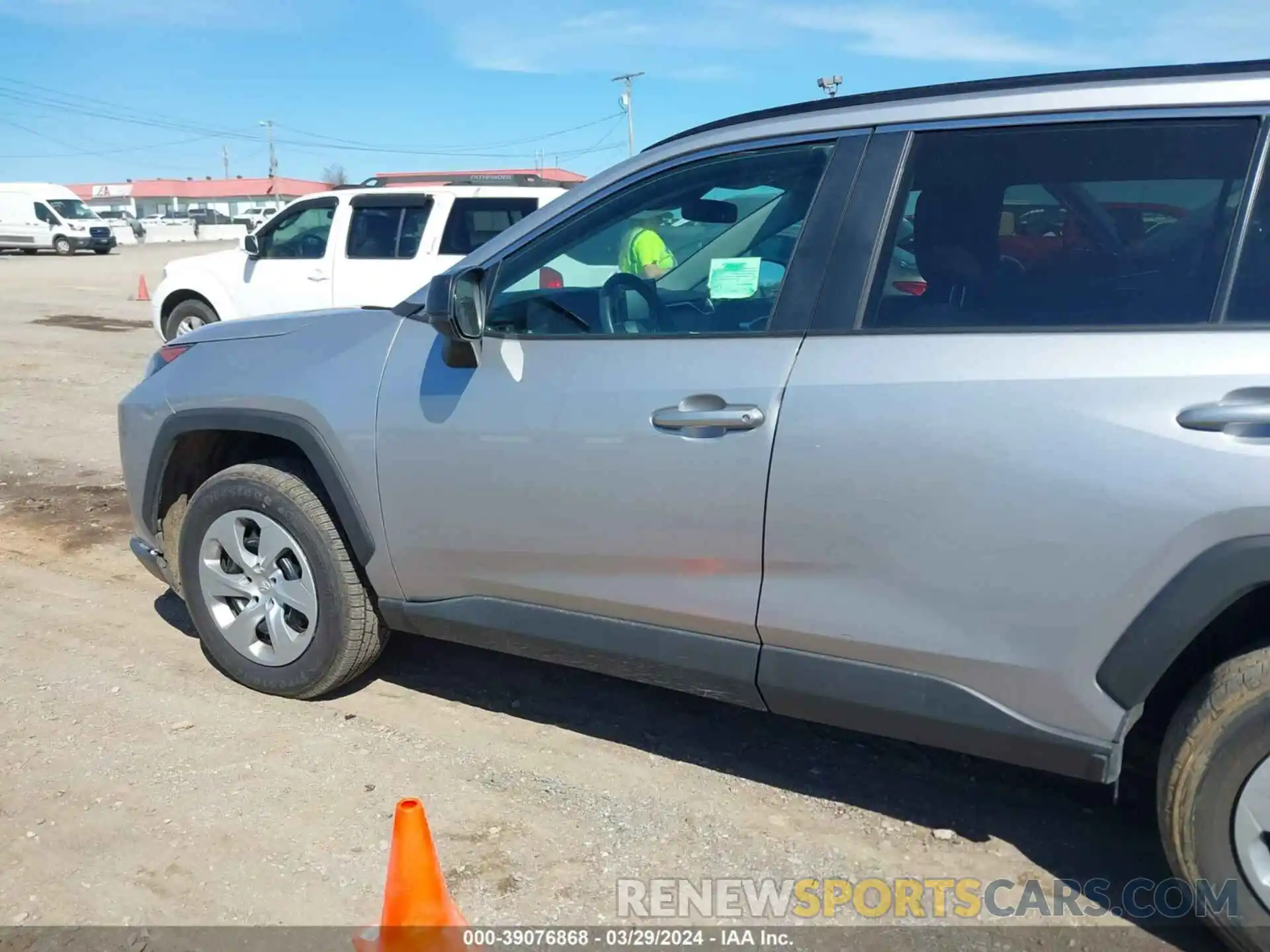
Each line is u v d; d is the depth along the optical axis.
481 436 3.12
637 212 3.09
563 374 3.01
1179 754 2.42
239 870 2.89
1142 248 2.47
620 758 3.48
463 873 2.88
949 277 2.63
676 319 2.97
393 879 2.34
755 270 2.87
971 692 2.62
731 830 3.09
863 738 3.59
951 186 2.67
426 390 3.24
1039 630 2.48
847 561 2.66
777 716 3.75
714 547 2.82
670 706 3.83
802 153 2.87
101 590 4.93
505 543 3.16
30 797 3.20
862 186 2.75
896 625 2.65
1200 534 2.28
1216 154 2.42
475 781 3.33
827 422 2.62
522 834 3.05
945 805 3.21
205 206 82.62
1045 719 2.56
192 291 11.04
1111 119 2.52
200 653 4.23
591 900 2.79
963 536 2.51
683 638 2.97
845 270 2.72
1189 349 2.33
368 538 3.45
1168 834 2.49
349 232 10.03
